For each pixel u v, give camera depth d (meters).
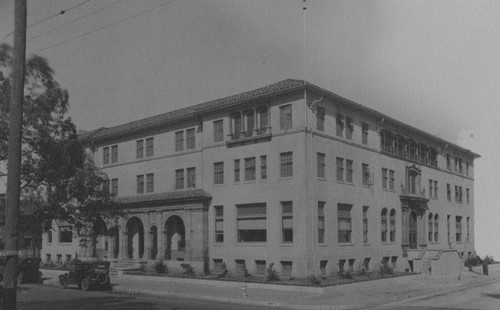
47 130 28.28
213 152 41.59
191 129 44.41
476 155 63.25
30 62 27.39
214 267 40.28
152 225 44.91
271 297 26.62
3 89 25.70
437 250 44.97
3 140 25.67
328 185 37.50
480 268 50.62
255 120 38.84
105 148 52.97
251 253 37.78
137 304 24.05
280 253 35.94
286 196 36.16
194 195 40.91
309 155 35.75
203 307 22.89
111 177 51.59
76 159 29.89
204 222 40.84
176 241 44.31
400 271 44.50
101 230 35.31
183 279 35.66
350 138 41.19
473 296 28.42
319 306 23.48
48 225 32.34
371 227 42.53
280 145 36.94
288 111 37.06
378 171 44.44
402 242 46.97
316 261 35.22
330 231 37.19
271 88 38.56
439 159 56.59
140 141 49.47
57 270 46.19
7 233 14.19
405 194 47.84
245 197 38.69
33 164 28.36
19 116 14.52
